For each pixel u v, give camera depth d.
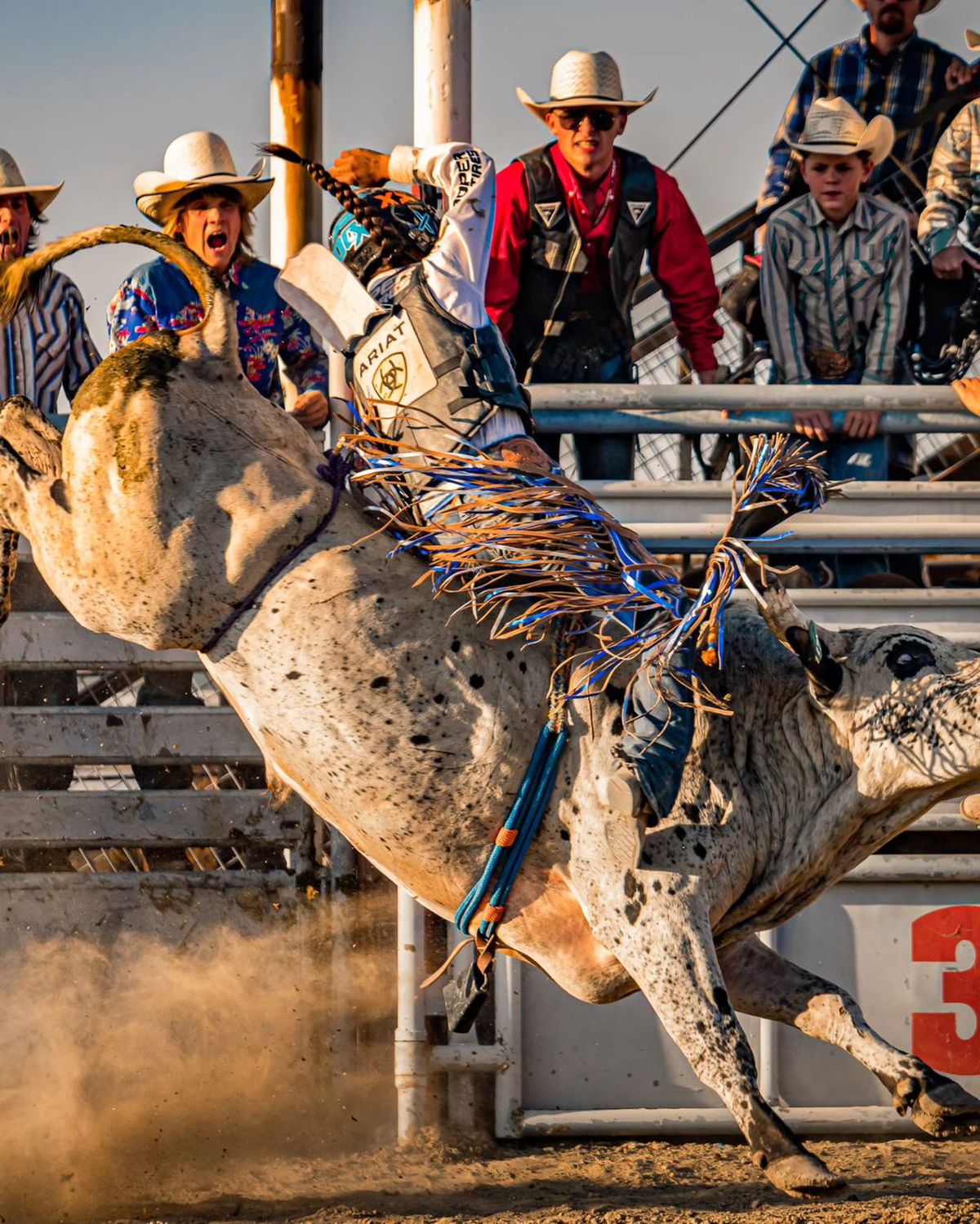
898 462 19.08
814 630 11.18
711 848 11.10
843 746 11.37
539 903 11.55
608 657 11.11
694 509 15.81
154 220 15.64
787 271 16.73
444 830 11.43
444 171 11.83
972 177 17.52
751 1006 11.87
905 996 15.44
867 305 16.67
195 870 17.09
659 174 16.22
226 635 11.63
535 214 15.96
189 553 11.46
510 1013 15.27
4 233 16.12
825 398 15.81
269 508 11.48
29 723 15.91
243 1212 12.69
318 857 16.38
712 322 16.70
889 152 16.83
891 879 15.41
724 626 11.66
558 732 11.20
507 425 11.80
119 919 16.02
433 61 16.12
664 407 15.83
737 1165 14.44
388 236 12.02
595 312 16.33
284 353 16.00
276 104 20.73
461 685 11.33
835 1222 11.62
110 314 15.54
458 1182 13.94
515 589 11.19
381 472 11.56
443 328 11.77
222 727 16.11
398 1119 15.38
